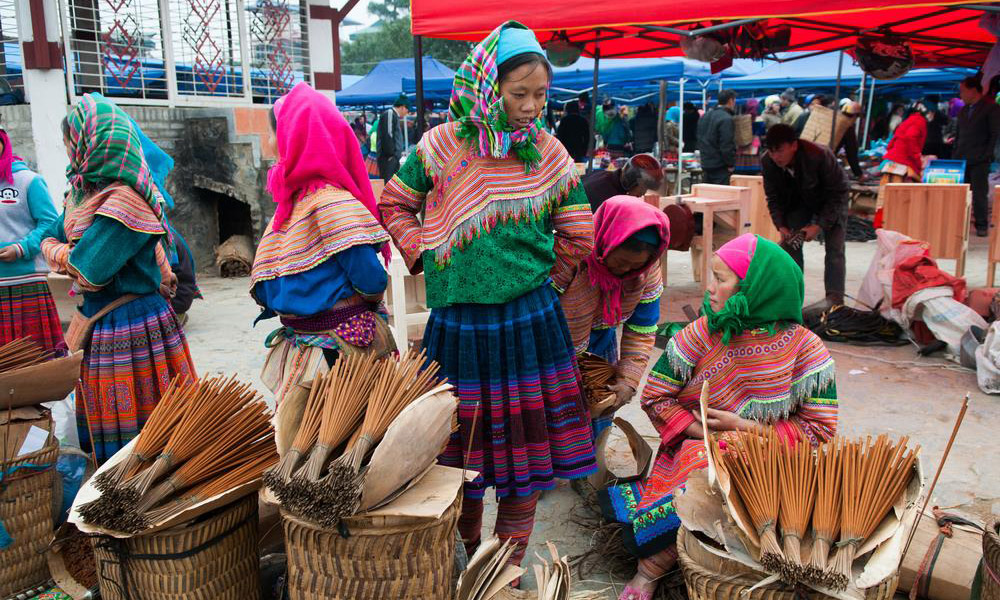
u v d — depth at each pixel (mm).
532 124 2215
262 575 2383
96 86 8164
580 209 2336
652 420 2680
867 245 9688
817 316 5945
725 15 4348
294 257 2377
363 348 2469
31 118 7906
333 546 1787
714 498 2053
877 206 9883
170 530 1890
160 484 1925
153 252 2828
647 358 2768
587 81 15859
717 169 10547
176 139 8352
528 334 2254
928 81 15680
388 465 1768
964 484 3297
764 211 7992
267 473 1830
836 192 5836
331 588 1816
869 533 1897
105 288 2779
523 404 2281
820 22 6297
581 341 2754
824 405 2498
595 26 4727
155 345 2855
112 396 2779
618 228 2531
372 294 2424
